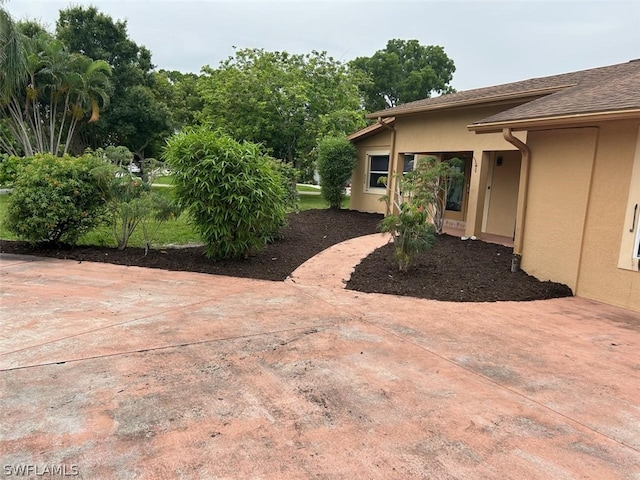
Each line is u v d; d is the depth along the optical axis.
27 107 23.08
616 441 2.71
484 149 9.83
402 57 45.31
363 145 14.88
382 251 8.52
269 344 4.08
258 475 2.25
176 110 31.53
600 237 6.08
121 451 2.41
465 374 3.60
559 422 2.91
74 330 4.25
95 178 8.08
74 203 7.99
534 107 6.96
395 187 12.51
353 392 3.21
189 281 6.43
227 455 2.41
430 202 9.98
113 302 5.24
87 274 6.62
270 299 5.62
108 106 25.67
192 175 7.01
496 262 7.84
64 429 2.60
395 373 3.56
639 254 5.62
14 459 2.31
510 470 2.37
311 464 2.36
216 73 20.95
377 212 14.34
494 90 10.64
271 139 19.39
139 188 8.00
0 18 14.69
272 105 19.06
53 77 22.23
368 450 2.51
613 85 6.94
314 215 13.73
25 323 4.41
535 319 5.19
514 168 10.57
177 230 10.29
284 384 3.29
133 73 27.02
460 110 10.43
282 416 2.84
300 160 19.92
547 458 2.50
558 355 4.09
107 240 9.03
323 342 4.18
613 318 5.34
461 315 5.22
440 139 11.09
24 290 5.63
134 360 3.61
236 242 7.42
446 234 10.80
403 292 6.10
